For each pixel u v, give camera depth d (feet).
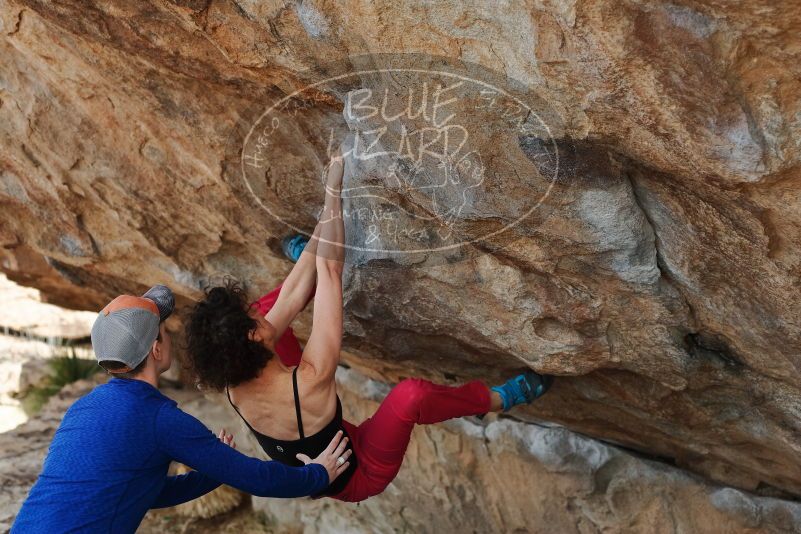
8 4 8.51
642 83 5.84
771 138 5.72
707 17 5.29
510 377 11.80
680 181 6.84
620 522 12.69
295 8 6.68
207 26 7.18
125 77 8.84
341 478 8.90
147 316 7.54
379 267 9.47
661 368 9.23
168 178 10.16
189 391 20.72
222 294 8.23
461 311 9.65
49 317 30.30
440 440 14.46
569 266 8.20
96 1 7.60
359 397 15.47
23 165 11.05
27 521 7.25
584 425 12.60
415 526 15.72
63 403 22.44
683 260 7.72
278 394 8.48
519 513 13.92
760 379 8.99
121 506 7.30
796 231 6.59
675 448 12.21
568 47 5.89
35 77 9.75
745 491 11.75
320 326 8.61
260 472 7.61
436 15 6.25
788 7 4.97
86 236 12.15
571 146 6.85
